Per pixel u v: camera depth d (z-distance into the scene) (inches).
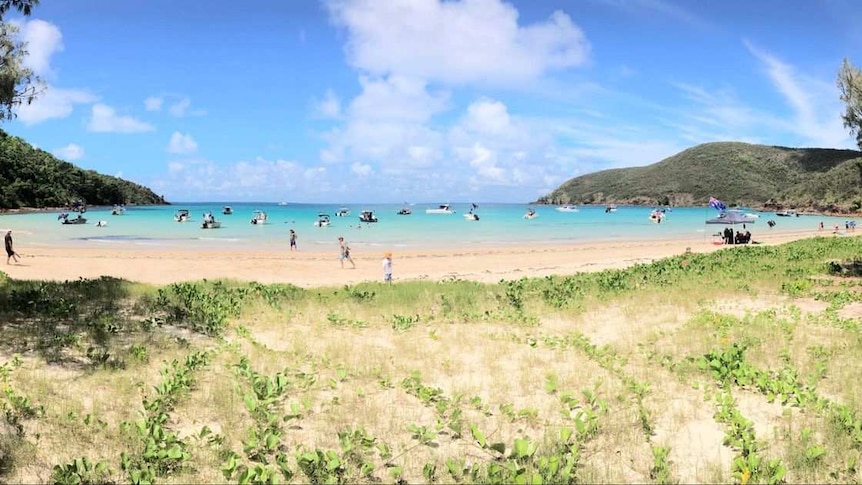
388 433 291.3
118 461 249.0
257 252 1704.0
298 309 632.4
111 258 1440.7
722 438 288.0
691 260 1112.2
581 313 617.6
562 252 1732.3
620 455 268.8
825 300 667.4
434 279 1086.4
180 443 263.0
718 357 400.8
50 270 1193.4
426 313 626.8
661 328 538.9
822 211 6289.4
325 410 317.1
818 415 306.8
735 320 542.6
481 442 266.5
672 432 294.8
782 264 1014.4
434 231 2815.0
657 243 2113.7
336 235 2500.0
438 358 434.3
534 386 368.5
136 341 442.6
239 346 443.5
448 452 270.8
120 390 328.8
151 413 297.3
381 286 835.4
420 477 246.2
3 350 396.5
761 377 359.9
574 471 245.8
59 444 259.6
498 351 452.1
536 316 604.7
